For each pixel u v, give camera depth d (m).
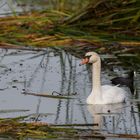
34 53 21.12
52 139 13.87
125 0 22.42
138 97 17.30
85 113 15.80
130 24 22.23
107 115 15.77
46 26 22.61
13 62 20.12
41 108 16.03
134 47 21.45
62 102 16.56
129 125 15.01
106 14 22.42
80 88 17.67
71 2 24.56
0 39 21.88
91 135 14.10
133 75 18.67
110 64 20.09
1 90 17.36
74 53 21.17
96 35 21.84
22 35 22.14
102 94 16.73
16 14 24.47
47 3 28.34
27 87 17.62
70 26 22.28
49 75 18.83
